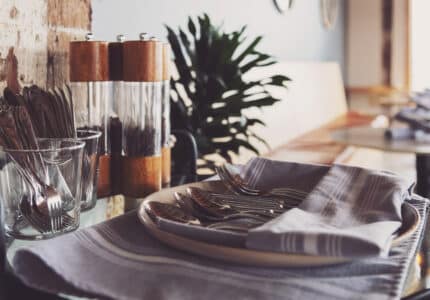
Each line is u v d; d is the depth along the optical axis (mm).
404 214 669
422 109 2543
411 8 5359
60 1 1150
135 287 517
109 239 627
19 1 1032
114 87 944
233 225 647
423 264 616
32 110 773
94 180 839
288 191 820
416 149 2043
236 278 532
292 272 545
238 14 2867
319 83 4023
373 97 5512
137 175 909
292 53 3842
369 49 5527
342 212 648
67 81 1181
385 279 526
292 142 3326
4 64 1001
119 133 920
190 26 1512
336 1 5035
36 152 678
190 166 1167
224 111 1466
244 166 893
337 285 516
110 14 1734
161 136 980
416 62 5434
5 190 693
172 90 1682
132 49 884
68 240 600
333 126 3977
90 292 507
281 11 3498
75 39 1208
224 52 1449
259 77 2932
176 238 577
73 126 780
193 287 514
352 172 762
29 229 700
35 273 553
